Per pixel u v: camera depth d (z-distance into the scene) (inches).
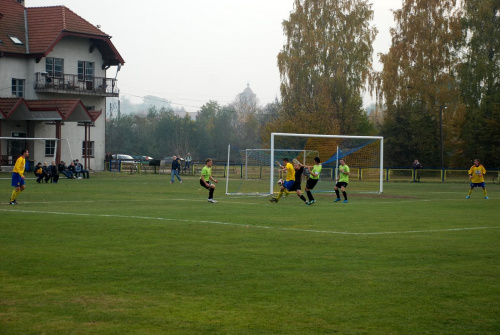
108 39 2012.8
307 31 2242.9
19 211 680.4
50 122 1844.2
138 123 3880.4
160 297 287.7
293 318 255.1
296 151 1493.6
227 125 3998.5
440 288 312.5
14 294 290.0
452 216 698.8
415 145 2235.5
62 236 482.0
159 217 636.7
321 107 2070.6
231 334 232.8
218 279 328.8
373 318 256.5
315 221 627.2
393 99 2234.3
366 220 644.1
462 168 2063.2
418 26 2219.5
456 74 2220.7
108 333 231.9
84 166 1936.5
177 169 1481.3
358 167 1695.4
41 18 1963.6
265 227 564.1
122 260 381.1
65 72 1964.8
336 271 354.3
